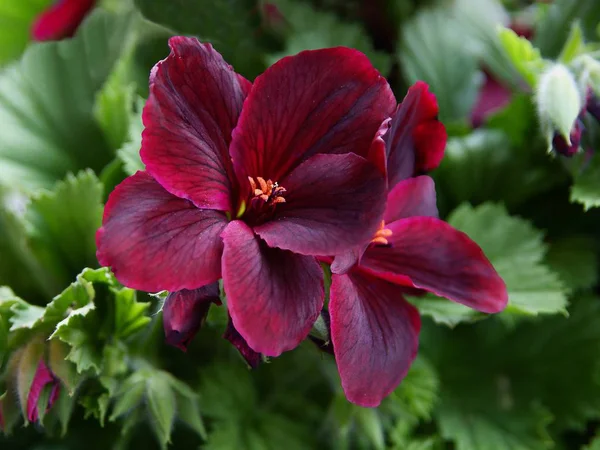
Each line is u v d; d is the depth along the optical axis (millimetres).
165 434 194
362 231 171
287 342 167
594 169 222
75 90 241
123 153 205
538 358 246
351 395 174
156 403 195
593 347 242
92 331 193
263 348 165
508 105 242
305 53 179
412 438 228
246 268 168
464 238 192
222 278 167
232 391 219
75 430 214
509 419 239
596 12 253
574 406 241
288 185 181
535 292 219
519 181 241
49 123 236
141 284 165
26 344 188
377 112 182
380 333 182
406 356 184
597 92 213
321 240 172
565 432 251
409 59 250
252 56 228
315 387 231
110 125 227
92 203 210
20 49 278
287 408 228
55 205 212
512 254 226
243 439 217
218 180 177
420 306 211
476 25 265
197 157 174
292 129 183
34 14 277
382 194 172
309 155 185
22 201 232
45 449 210
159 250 167
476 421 238
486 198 243
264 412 224
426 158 198
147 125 166
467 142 240
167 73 170
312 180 179
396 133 187
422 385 220
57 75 241
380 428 213
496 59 261
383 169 173
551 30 256
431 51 254
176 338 171
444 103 253
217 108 179
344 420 210
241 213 184
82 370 190
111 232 165
